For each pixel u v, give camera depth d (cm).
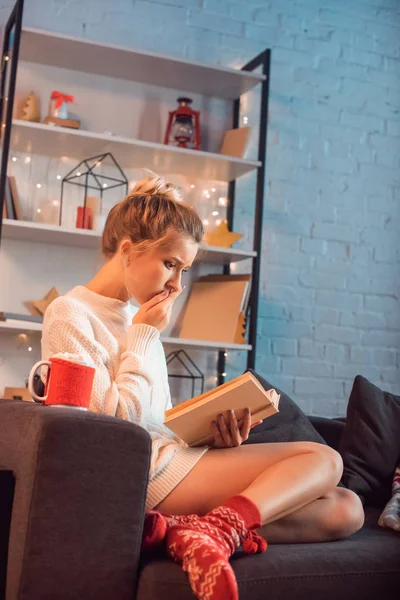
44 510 131
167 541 143
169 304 173
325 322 399
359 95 415
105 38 365
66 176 354
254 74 360
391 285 414
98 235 330
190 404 161
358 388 248
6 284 343
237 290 354
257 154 392
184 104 363
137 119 368
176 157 350
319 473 158
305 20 407
